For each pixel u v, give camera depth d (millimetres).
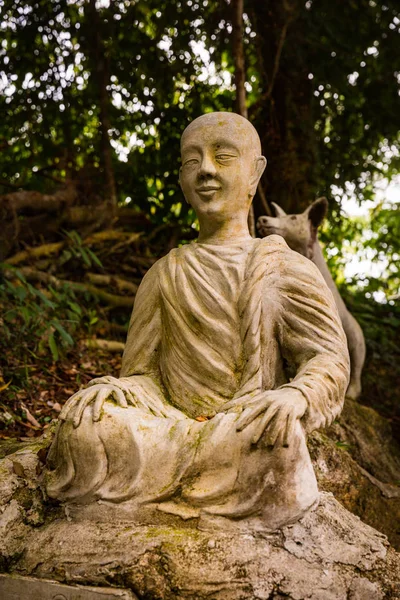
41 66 8211
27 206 7176
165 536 2936
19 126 8359
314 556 2969
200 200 3580
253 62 8031
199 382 3367
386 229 9625
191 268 3482
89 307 6766
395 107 8289
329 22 7742
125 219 8094
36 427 4707
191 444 3062
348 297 8414
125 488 3072
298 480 3000
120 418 3113
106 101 8031
